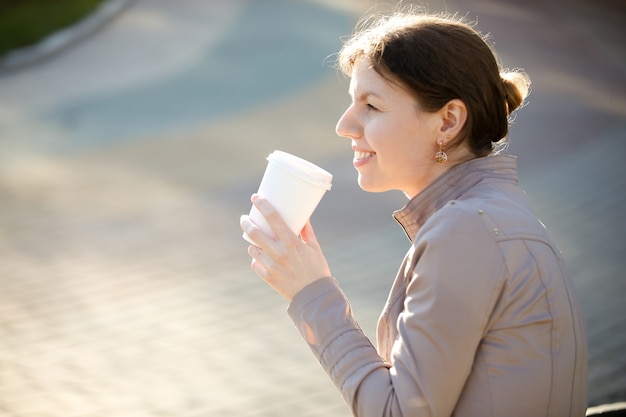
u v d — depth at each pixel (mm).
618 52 20406
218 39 21453
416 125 2109
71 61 19891
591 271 7426
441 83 2055
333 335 2082
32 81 18078
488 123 2135
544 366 1985
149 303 7180
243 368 6000
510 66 17984
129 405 5461
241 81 17266
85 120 14500
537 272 2006
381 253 8227
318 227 8992
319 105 15117
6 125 14211
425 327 1938
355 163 2244
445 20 2141
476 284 1939
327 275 2166
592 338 6125
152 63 19250
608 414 2822
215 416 5309
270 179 2229
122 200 10125
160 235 8883
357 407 2016
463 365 1938
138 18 24188
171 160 11891
